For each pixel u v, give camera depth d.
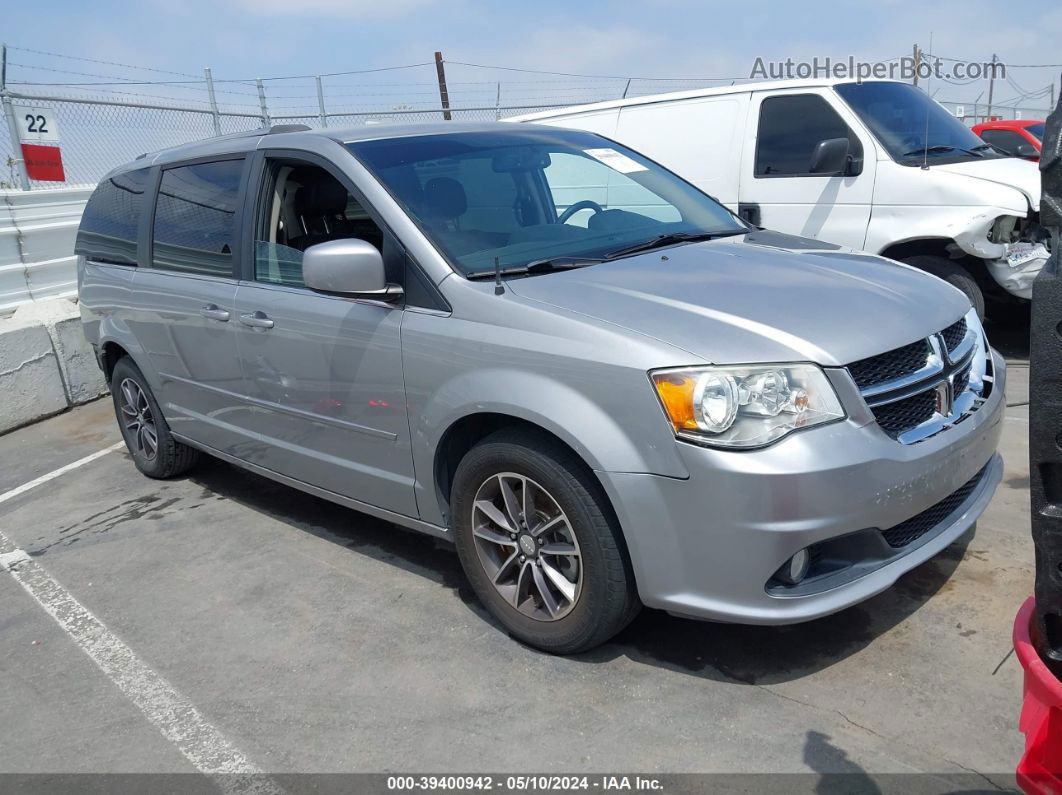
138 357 4.80
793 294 2.90
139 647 3.40
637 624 3.19
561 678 2.92
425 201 3.39
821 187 6.43
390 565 3.88
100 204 5.35
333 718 2.83
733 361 2.53
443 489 3.28
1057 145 1.32
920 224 5.94
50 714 3.04
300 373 3.65
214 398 4.30
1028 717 1.55
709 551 2.54
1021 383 5.68
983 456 2.95
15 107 8.48
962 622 3.02
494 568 3.14
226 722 2.88
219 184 4.21
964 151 6.30
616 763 2.50
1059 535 1.43
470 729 2.71
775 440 2.47
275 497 4.86
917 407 2.75
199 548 4.26
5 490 5.52
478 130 4.02
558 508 2.84
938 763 2.39
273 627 3.44
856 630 3.03
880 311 2.82
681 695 2.78
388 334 3.22
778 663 2.90
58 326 7.28
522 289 3.00
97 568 4.17
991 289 6.18
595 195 3.92
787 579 2.55
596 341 2.68
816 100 6.51
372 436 3.40
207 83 10.45
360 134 3.75
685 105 7.25
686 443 2.50
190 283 4.27
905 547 2.72
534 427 2.88
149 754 2.76
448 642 3.21
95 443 6.36
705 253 3.43
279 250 3.80
